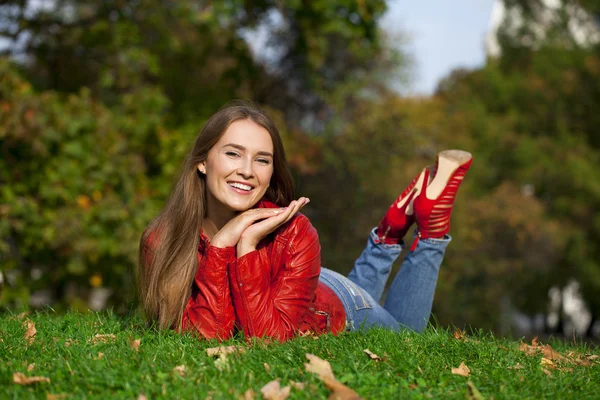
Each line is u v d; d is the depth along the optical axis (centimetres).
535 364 340
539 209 2467
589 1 2988
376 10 1264
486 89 3019
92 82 1397
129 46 1254
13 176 1032
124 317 442
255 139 361
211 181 365
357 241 1784
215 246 358
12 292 1020
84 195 1042
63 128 1022
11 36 1270
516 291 2567
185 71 1477
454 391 292
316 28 1313
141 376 291
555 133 2802
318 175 1814
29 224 1020
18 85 1032
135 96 1210
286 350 328
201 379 291
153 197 1177
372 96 2244
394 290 458
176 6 1265
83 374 293
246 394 273
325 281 413
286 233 367
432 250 449
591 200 2612
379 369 312
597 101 2728
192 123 1329
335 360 320
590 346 428
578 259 2553
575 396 297
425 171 455
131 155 1118
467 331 422
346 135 1939
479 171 2677
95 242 1017
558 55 2919
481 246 2298
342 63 2025
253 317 354
